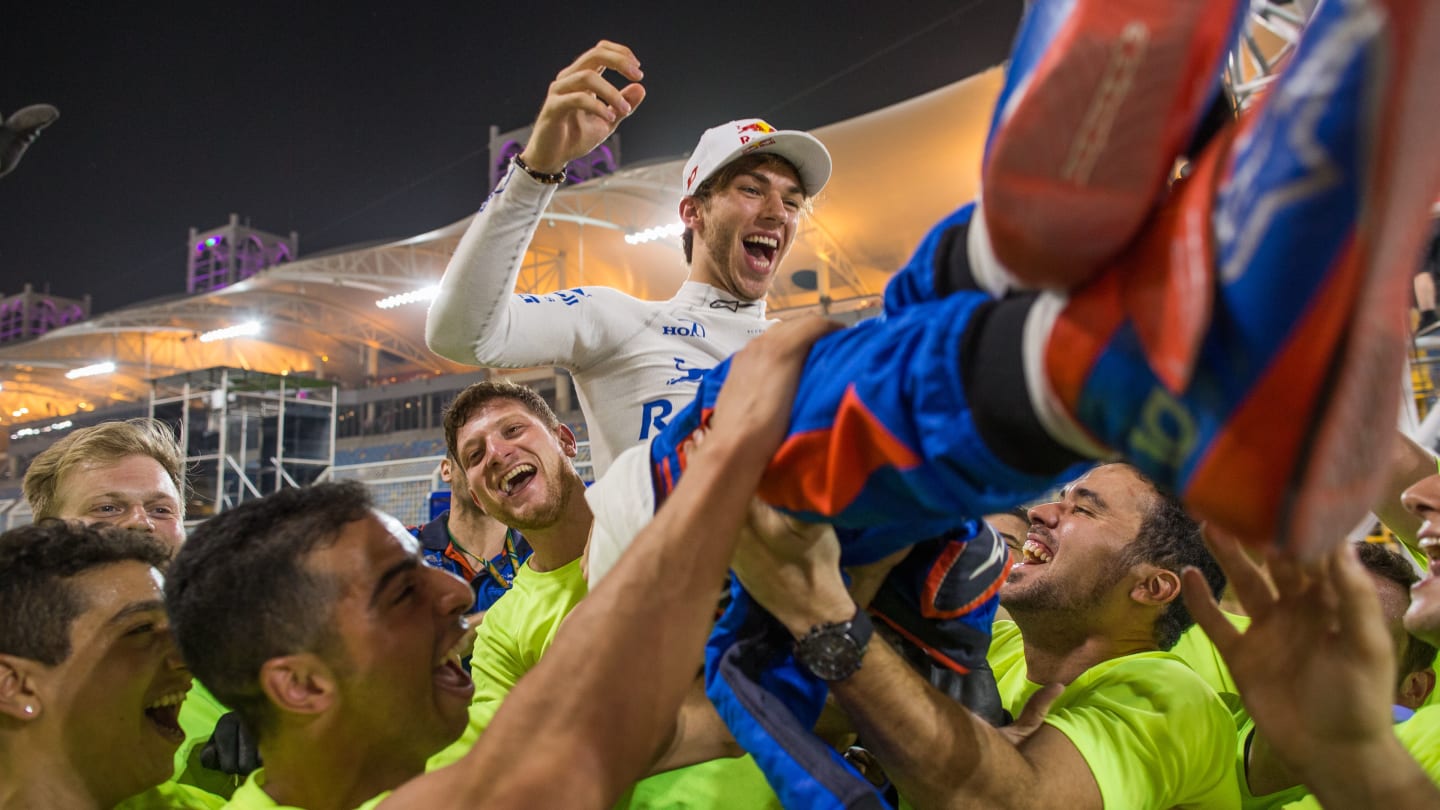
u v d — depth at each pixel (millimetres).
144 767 1850
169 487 3014
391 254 24984
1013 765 1456
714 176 2346
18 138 2592
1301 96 565
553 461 2648
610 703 1028
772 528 1191
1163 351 651
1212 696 1903
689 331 2273
